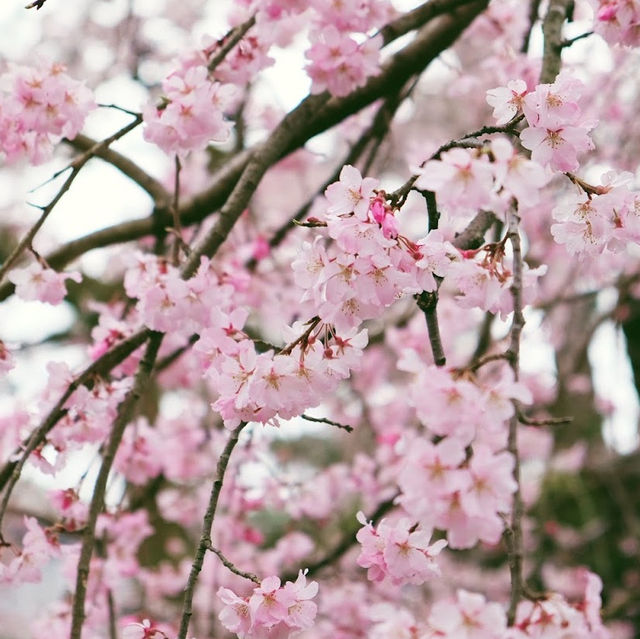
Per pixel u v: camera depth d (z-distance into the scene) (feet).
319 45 7.88
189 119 7.57
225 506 14.37
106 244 10.49
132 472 11.37
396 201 5.28
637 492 19.97
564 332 19.67
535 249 16.24
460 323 15.31
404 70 10.36
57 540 7.62
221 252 13.05
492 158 4.64
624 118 15.35
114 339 8.52
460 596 4.07
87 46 17.87
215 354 5.78
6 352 7.82
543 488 21.01
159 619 14.78
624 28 7.57
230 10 10.25
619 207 5.68
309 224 5.23
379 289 5.23
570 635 4.52
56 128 7.95
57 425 8.04
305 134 10.45
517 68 11.59
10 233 21.48
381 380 16.75
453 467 4.06
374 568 5.42
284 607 5.42
